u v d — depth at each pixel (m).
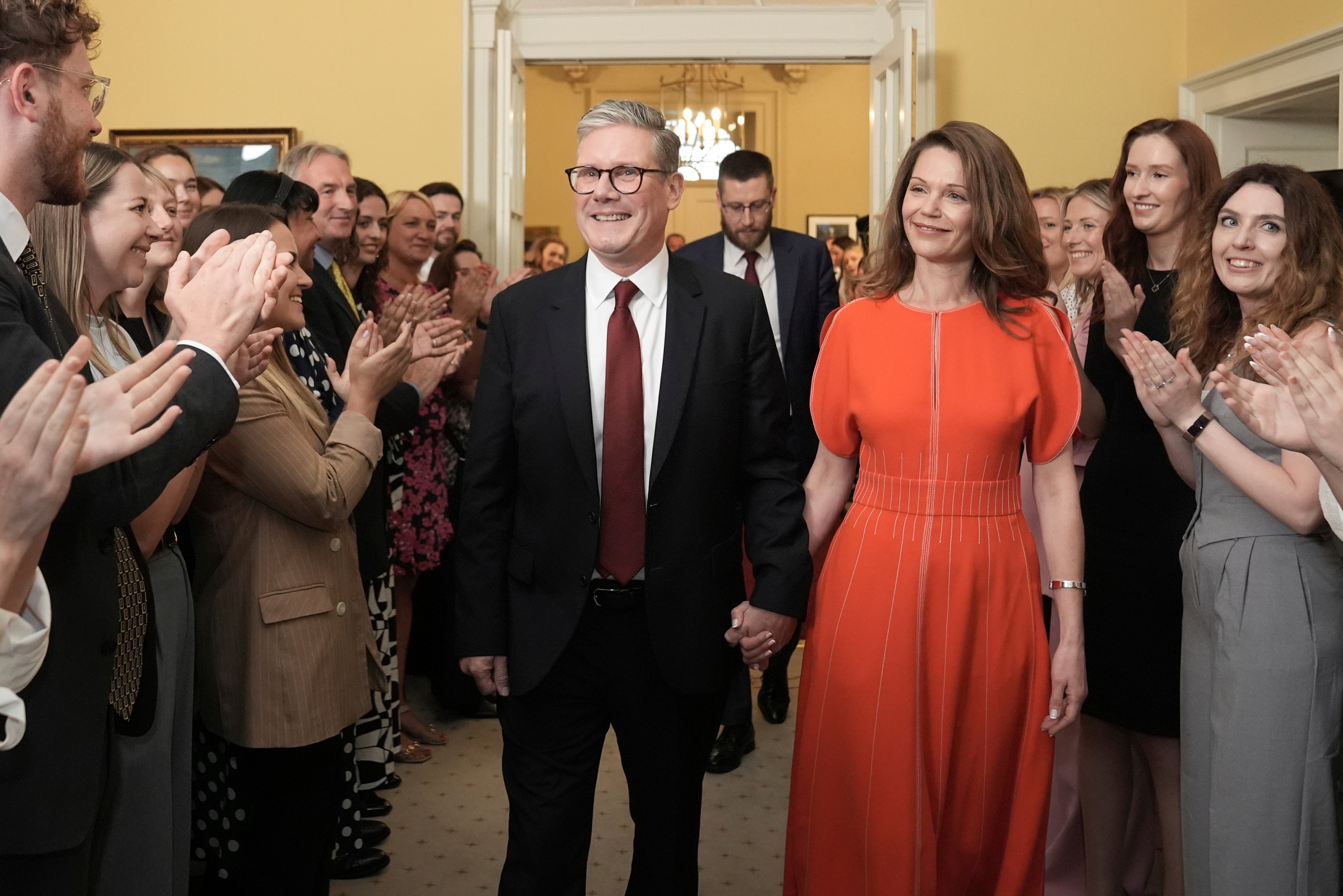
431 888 2.88
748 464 2.18
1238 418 1.97
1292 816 2.01
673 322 2.10
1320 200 2.14
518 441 2.13
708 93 11.12
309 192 2.83
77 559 1.46
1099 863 2.56
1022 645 2.09
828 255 4.28
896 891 2.04
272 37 6.16
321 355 2.83
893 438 2.10
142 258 1.94
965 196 2.07
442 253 4.89
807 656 2.22
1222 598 2.09
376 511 3.04
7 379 1.30
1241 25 5.58
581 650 2.08
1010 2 5.99
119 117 6.21
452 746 3.96
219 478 2.21
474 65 6.12
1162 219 2.64
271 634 2.21
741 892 2.88
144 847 1.87
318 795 2.30
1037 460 2.16
